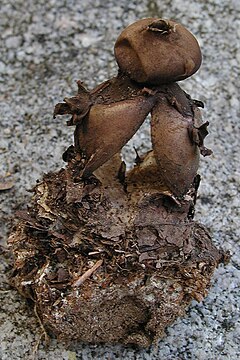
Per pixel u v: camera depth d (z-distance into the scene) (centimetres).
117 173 30
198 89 39
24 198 36
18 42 40
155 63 27
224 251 34
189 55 27
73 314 30
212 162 37
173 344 32
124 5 42
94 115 28
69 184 29
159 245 30
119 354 32
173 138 28
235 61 40
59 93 39
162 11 42
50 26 41
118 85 28
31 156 37
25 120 38
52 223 30
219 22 42
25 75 40
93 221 30
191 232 30
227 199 36
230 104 39
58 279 30
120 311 31
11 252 34
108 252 30
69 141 37
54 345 32
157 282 30
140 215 29
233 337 33
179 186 29
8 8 42
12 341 32
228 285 34
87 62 40
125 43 27
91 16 41
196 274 30
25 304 33
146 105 28
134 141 37
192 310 33
